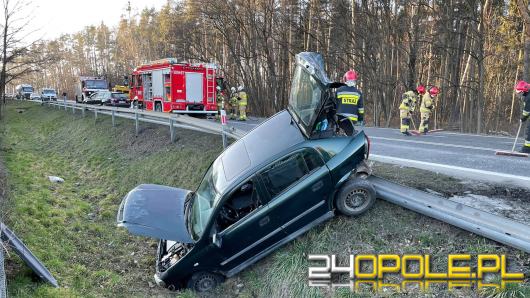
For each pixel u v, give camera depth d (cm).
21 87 5191
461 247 464
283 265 516
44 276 480
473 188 591
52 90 4394
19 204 783
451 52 2703
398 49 2731
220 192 540
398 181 633
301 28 2923
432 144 1050
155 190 650
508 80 3098
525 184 595
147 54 6091
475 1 2281
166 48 4422
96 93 3069
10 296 430
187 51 3756
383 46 2727
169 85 1700
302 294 480
